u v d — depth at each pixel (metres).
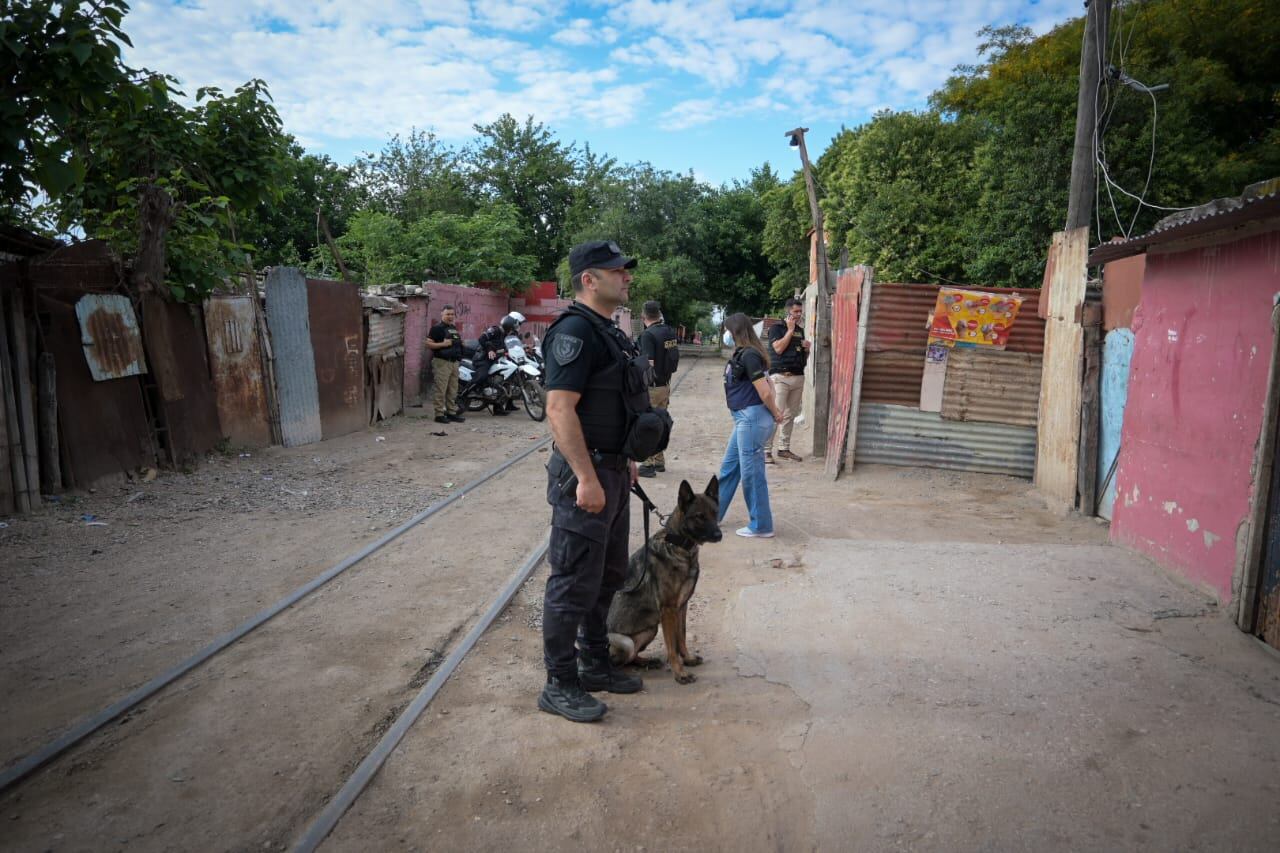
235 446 9.36
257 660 4.00
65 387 6.99
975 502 7.78
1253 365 4.25
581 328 3.30
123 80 5.99
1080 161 8.45
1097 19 8.27
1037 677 3.72
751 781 2.91
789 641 4.21
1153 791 2.80
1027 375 8.66
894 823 2.65
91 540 5.94
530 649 4.16
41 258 6.80
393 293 14.79
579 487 3.26
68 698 3.55
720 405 16.64
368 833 2.61
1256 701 3.46
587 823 2.67
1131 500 5.68
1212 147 15.08
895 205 19.03
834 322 10.13
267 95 9.12
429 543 6.14
